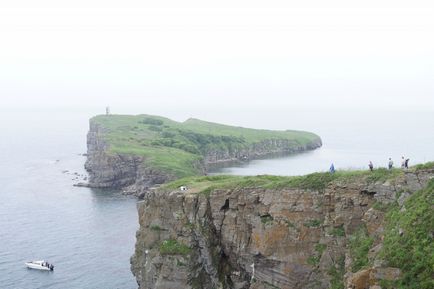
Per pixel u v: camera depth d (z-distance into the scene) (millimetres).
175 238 80188
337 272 64875
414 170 59938
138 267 85125
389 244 51469
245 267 76250
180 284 77312
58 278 104000
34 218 153000
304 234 69062
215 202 78562
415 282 45594
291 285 69688
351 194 65688
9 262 113062
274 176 82688
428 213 51188
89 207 170375
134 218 154375
